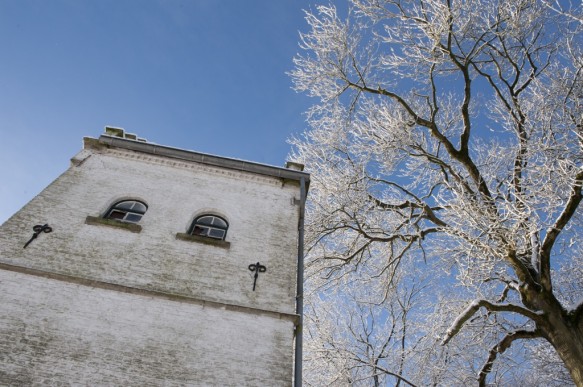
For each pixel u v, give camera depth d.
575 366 8.63
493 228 8.94
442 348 12.43
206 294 7.80
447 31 12.20
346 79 14.02
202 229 9.50
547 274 9.75
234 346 7.05
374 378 13.66
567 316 9.42
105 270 7.73
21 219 8.21
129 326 6.95
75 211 8.78
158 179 10.34
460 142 12.72
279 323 7.56
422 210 13.09
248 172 11.16
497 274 10.74
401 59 13.53
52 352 6.32
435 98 13.13
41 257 7.62
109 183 9.80
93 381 6.13
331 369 13.64
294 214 10.28
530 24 12.70
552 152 9.92
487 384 13.00
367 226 14.21
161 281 7.82
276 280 8.41
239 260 8.66
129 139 10.88
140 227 8.70
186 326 7.16
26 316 6.66
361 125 13.98
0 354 6.10
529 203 8.62
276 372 6.83
